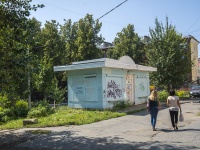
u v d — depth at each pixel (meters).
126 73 21.09
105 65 17.42
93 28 37.00
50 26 35.78
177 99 11.11
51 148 8.86
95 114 15.81
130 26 43.06
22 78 10.24
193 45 49.56
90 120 13.80
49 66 26.89
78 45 36.44
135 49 41.84
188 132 10.27
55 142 9.62
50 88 27.55
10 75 10.05
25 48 10.11
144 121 13.48
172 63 28.75
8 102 10.91
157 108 11.16
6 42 9.77
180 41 29.80
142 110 18.23
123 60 21.16
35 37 10.59
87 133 10.91
